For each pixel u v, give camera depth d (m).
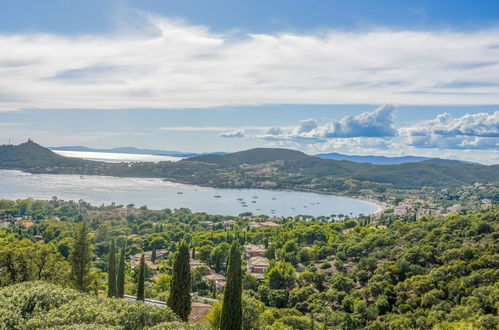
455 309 62.41
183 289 40.44
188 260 40.91
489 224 98.44
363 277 92.56
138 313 30.70
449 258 85.06
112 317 28.23
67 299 32.62
